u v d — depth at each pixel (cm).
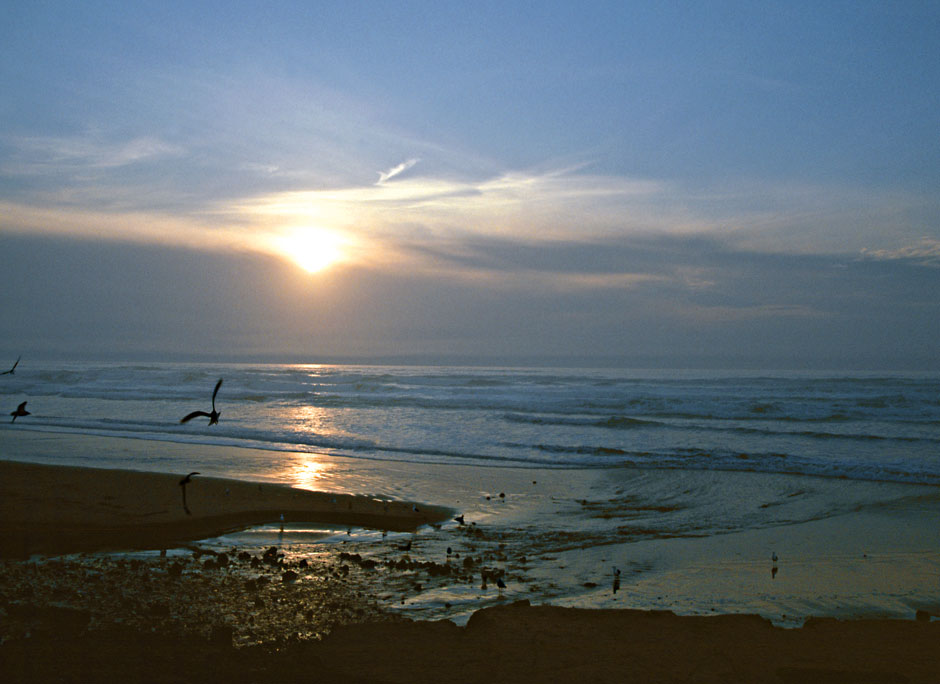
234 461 2167
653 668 573
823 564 1144
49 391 4981
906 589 996
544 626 698
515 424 3203
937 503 1653
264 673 543
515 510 1602
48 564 1010
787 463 2216
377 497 1691
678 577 1061
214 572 991
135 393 4803
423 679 543
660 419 3466
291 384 6269
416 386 6262
